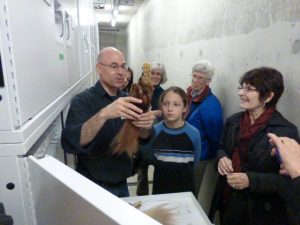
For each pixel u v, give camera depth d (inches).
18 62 17.6
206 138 72.7
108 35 411.8
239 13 68.8
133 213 10.7
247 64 65.5
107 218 10.5
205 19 92.1
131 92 33.8
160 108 57.6
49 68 29.8
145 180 90.0
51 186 14.5
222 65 79.8
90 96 45.1
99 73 46.8
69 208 13.0
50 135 31.7
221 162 53.4
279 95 48.3
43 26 26.8
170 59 141.3
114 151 41.8
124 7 248.5
